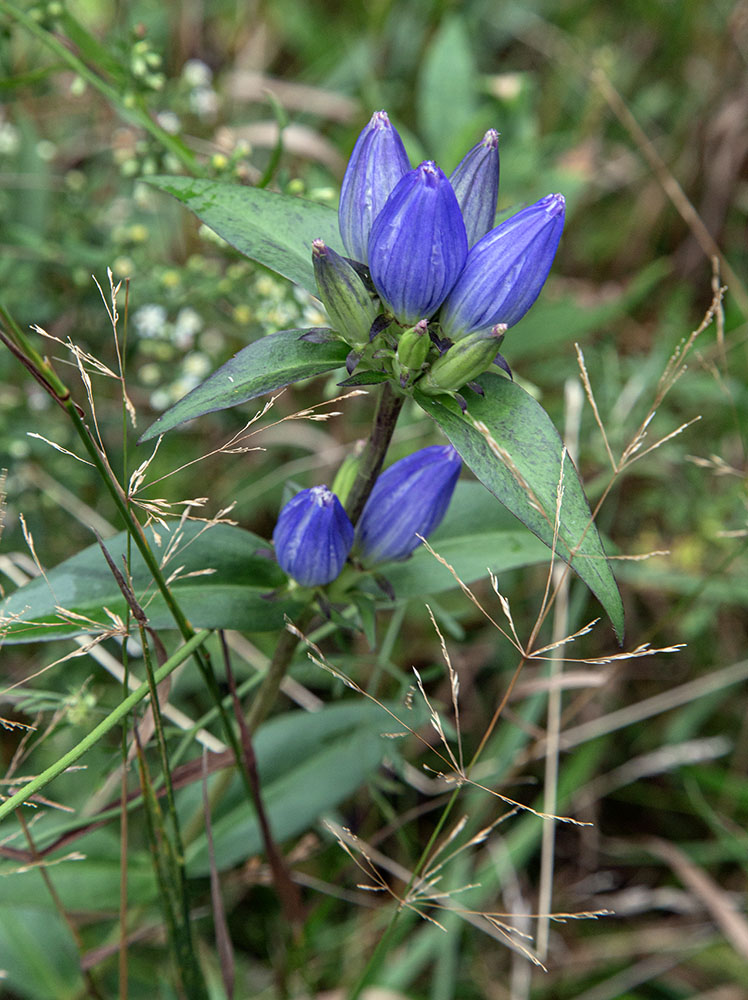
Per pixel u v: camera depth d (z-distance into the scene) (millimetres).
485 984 467
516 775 510
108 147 566
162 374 541
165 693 341
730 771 530
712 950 481
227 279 477
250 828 423
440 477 344
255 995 455
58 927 434
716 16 717
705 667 548
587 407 557
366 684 504
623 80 720
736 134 646
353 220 317
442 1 697
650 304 651
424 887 359
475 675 526
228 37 671
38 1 450
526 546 379
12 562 459
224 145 493
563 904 499
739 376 583
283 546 337
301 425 551
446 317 311
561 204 300
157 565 333
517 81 612
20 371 512
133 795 362
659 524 572
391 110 667
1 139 528
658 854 491
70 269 523
